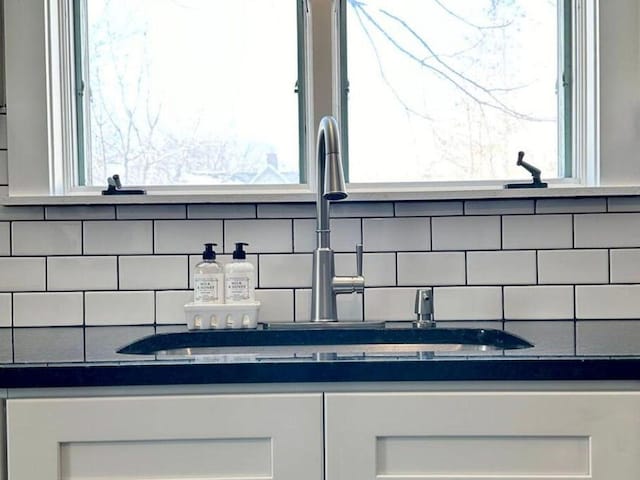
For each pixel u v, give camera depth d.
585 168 1.48
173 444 0.89
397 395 0.89
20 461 0.88
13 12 1.41
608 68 1.42
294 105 1.52
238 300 1.29
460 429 0.89
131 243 1.42
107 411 0.88
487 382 0.89
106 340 1.17
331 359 0.90
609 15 1.42
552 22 1.53
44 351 1.02
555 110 1.53
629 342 1.05
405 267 1.42
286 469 0.89
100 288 1.42
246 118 1.53
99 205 1.41
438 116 1.52
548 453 0.89
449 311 1.42
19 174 1.41
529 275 1.41
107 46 1.54
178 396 0.89
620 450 0.88
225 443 0.89
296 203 1.42
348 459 0.89
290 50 1.52
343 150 1.52
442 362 0.89
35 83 1.41
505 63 1.52
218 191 1.50
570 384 0.89
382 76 1.52
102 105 1.54
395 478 0.89
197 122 1.53
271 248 1.43
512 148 1.52
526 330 1.23
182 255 1.42
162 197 1.38
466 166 1.53
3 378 0.88
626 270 1.41
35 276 1.42
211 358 0.92
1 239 1.42
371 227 1.42
